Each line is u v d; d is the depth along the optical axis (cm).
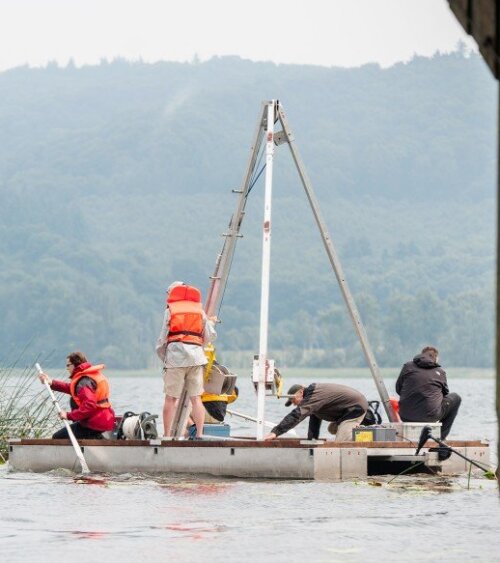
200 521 2427
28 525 2369
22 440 3472
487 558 1972
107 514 2534
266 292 3600
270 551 2042
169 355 3516
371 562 1936
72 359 3566
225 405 3878
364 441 3375
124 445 3366
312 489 3031
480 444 3519
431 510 2611
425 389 3747
